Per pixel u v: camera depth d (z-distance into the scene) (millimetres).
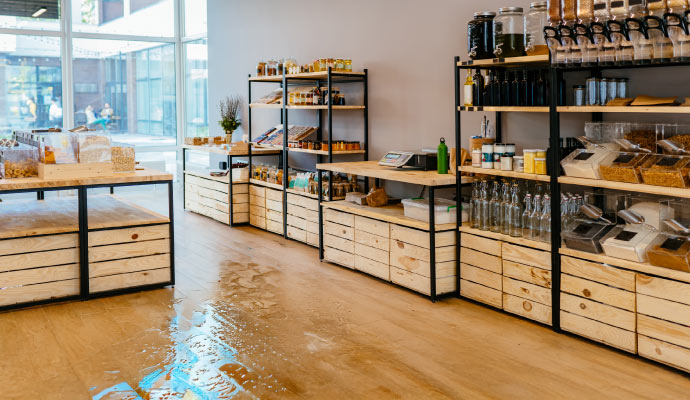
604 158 3576
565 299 3752
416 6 5449
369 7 6008
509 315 4176
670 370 3277
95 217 4883
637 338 3385
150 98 10586
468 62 4305
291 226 6586
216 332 3904
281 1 7480
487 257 4270
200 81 10352
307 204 6270
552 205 3764
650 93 3820
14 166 4523
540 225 3973
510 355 3506
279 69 6977
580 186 4223
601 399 2973
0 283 4285
